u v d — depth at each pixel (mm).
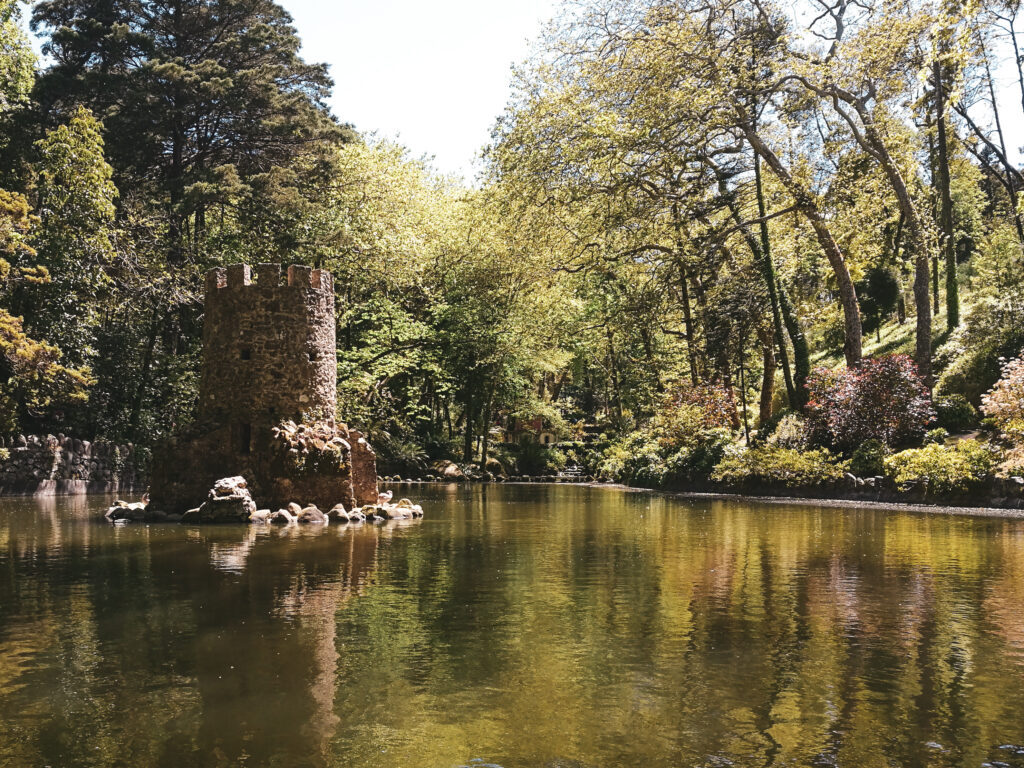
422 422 47875
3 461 24094
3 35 32875
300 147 33969
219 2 33938
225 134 33438
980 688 4828
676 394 32062
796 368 30125
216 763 3787
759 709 4492
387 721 4324
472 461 44125
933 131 31594
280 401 18594
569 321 40250
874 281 39438
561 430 50688
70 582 8547
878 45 24500
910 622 6508
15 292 26203
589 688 4855
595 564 9844
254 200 31422
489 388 42688
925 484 19031
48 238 26328
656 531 13836
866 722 4285
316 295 19328
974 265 39031
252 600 7504
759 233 32812
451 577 8867
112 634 6168
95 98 31344
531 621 6609
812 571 9133
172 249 31781
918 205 30984
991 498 17766
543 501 23328
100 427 31344
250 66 34312
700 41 25547
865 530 13500
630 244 31453
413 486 33875
